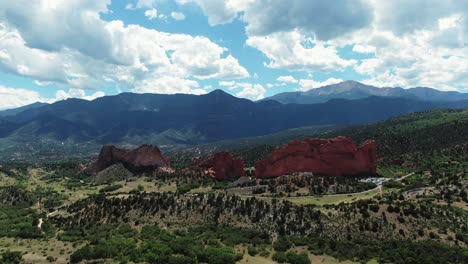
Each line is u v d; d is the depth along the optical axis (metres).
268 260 138.75
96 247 148.75
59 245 159.38
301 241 151.12
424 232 150.00
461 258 132.50
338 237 151.75
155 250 145.50
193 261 137.50
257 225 165.25
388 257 136.38
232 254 139.62
